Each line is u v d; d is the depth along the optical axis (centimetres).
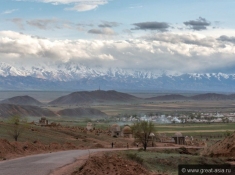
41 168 3603
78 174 3169
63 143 8944
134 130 9488
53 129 12325
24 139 8525
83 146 8819
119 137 13625
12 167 3672
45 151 6116
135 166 3800
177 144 12512
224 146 6981
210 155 7088
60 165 3859
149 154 6259
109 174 3244
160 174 3691
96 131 15162
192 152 8719
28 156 5000
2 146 5162
